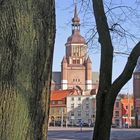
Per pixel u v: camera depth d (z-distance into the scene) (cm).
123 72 661
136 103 12288
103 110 666
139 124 12269
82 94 16762
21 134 330
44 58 359
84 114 15738
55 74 18100
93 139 670
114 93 662
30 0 345
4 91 326
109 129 666
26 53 338
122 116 13900
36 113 348
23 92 333
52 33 373
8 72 328
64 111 15750
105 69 678
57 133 6888
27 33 340
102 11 682
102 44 681
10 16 333
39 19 352
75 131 8100
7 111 326
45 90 363
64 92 16175
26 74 337
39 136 353
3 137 323
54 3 379
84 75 17688
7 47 329
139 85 12119
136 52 659
